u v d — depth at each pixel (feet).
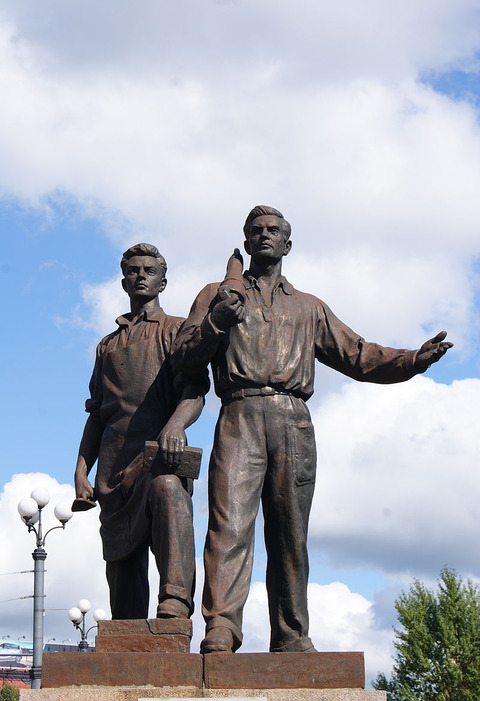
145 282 25.71
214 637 21.15
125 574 24.30
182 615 21.52
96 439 25.67
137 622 20.85
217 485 22.90
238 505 22.68
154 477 22.84
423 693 84.69
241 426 23.36
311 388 24.27
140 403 24.56
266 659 20.21
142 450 24.16
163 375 24.72
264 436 23.40
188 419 23.22
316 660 20.20
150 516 23.22
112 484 24.27
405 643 86.33
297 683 20.07
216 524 22.61
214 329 22.68
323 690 19.79
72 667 19.99
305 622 23.26
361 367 24.59
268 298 24.36
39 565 48.57
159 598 21.98
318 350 24.94
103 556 24.43
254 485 23.04
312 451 23.89
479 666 83.66
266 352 23.72
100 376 25.64
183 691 19.81
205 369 24.02
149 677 19.95
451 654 84.84
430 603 87.35
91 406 25.64
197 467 22.77
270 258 24.56
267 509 23.57
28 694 19.48
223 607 21.81
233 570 22.24
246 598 22.22
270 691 19.84
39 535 48.78
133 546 23.73
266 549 23.72
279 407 23.56
